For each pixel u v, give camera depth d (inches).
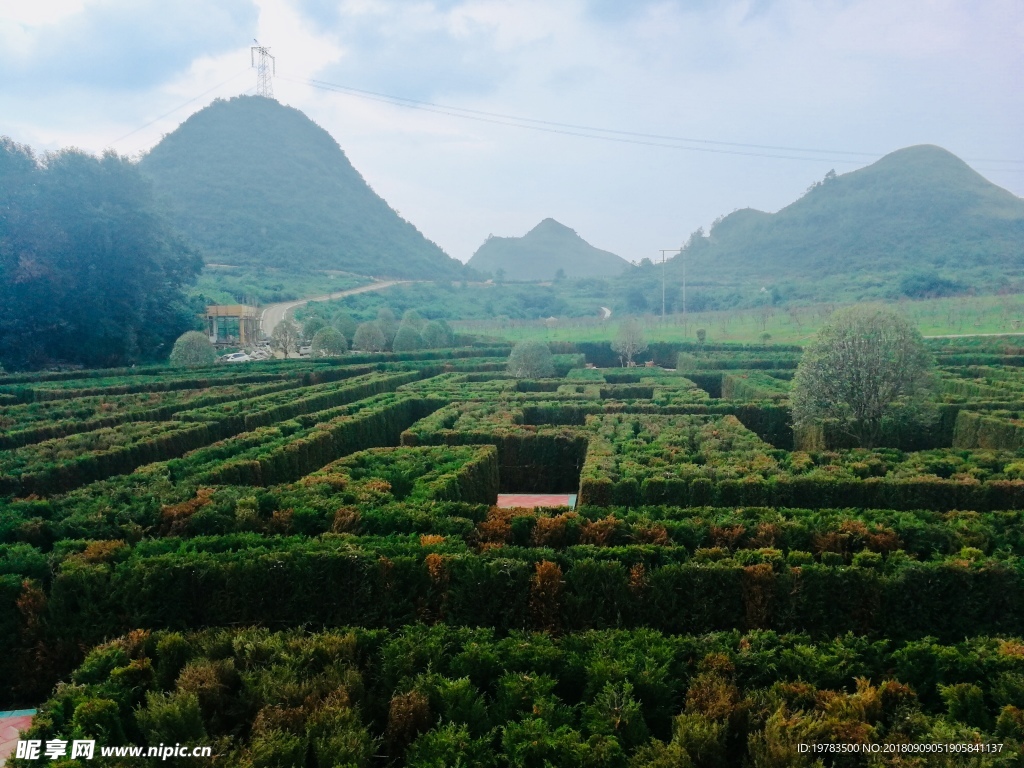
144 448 697.6
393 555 363.9
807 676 262.2
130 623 348.8
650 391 1214.3
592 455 639.8
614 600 335.3
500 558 348.2
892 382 740.7
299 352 2564.0
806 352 792.9
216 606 351.6
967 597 325.7
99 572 351.9
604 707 239.5
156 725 231.0
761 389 1157.7
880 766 209.3
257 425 896.9
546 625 333.4
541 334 3319.4
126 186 2174.0
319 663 277.0
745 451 634.2
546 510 433.1
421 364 1790.1
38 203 1952.5
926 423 766.5
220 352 2726.4
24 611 344.2
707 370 1752.0
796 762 208.8
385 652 275.3
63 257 1964.8
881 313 764.0
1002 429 775.7
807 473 541.0
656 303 4815.5
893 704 247.0
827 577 327.6
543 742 221.5
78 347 2047.2
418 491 505.7
